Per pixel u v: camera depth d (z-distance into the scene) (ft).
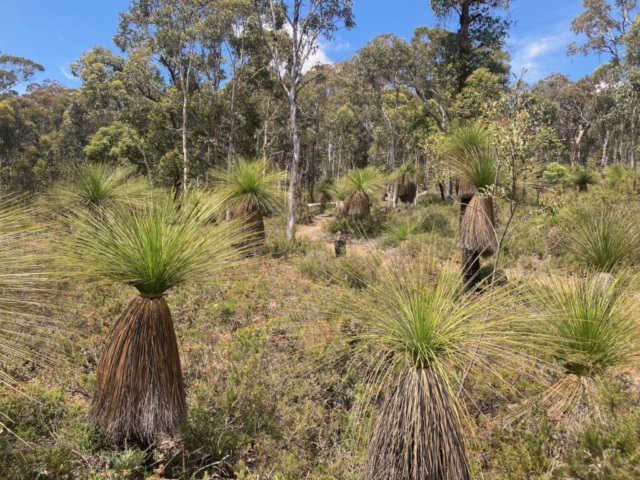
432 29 63.77
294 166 41.27
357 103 92.48
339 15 44.11
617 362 7.69
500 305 7.24
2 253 6.78
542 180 16.69
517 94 11.23
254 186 26.32
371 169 45.29
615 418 8.08
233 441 9.55
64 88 132.16
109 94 66.08
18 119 92.38
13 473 7.55
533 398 8.93
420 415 6.12
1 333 6.55
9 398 9.38
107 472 7.83
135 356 8.05
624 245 11.53
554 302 8.36
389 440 6.46
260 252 21.83
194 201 10.22
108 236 8.23
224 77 62.90
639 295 8.54
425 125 63.41
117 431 8.13
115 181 20.25
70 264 7.93
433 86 65.00
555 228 19.94
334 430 9.96
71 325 12.24
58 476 7.89
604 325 7.70
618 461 7.25
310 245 34.96
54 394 10.07
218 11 52.42
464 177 17.38
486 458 8.62
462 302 6.89
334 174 151.84
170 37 50.08
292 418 10.33
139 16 53.31
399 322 6.52
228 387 11.18
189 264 8.43
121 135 61.87
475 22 59.11
